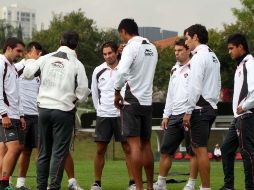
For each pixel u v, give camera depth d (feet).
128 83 62.44
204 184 63.36
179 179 87.66
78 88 63.52
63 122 62.90
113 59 75.51
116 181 87.15
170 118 70.74
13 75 69.26
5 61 68.39
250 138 61.26
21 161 75.15
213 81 63.57
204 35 64.23
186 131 64.85
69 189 73.51
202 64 62.23
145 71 62.90
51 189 62.75
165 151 70.44
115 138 74.54
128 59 61.36
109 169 109.50
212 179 88.63
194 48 64.44
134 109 62.34
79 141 176.45
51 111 62.75
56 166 62.75
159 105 163.63
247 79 60.75
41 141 64.18
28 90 75.05
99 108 75.31
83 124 176.45
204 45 63.87
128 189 73.20
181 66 70.33
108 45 76.07
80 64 64.18
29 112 74.49
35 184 80.94
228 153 66.69
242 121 61.31
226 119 163.12
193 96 62.08
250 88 59.93
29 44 74.54
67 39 64.54
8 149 68.90
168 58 348.38
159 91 353.92
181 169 109.60
